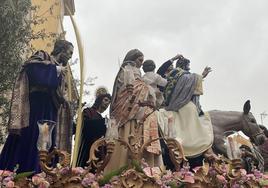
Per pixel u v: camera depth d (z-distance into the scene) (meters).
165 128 9.53
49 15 22.11
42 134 7.20
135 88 9.18
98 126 9.70
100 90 10.36
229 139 7.70
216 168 7.40
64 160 7.31
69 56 9.22
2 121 16.08
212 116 11.09
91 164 7.53
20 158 8.16
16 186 7.00
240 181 7.43
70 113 8.91
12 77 14.95
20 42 15.83
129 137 8.39
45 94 8.55
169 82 10.52
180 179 7.21
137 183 7.17
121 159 8.48
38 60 8.59
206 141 9.66
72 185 7.08
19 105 8.23
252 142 11.15
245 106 11.16
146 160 8.53
